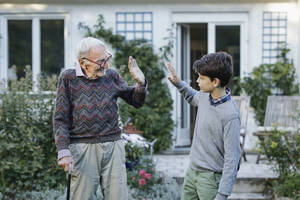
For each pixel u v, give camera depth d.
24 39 6.60
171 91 6.55
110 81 2.55
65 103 2.45
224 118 2.30
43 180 4.44
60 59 6.61
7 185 4.42
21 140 4.41
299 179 4.13
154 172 4.57
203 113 2.42
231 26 6.52
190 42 6.78
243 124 5.82
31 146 4.34
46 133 4.47
